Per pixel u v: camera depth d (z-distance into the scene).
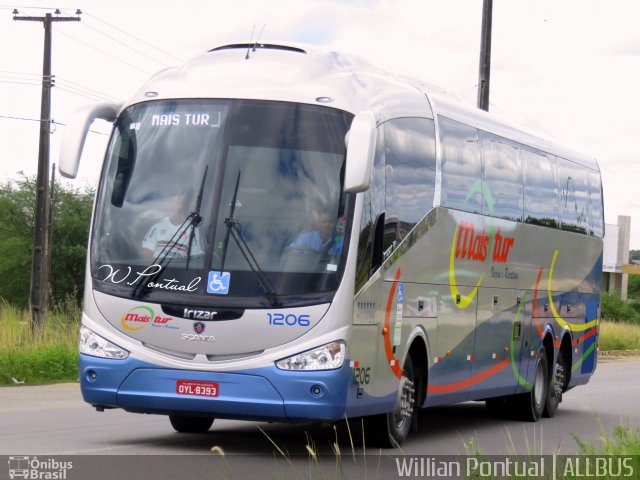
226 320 12.70
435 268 15.96
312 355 12.60
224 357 12.73
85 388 13.16
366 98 13.95
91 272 13.31
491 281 18.47
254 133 13.22
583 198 23.66
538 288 20.95
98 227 13.45
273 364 12.61
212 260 12.86
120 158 13.60
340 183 13.03
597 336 25.11
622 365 42.81
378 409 14.05
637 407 24.52
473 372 17.77
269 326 12.64
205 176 13.16
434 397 16.20
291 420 12.73
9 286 63.59
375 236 13.68
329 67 14.03
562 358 22.73
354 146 12.49
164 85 13.84
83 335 13.23
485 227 18.06
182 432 15.91
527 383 20.52
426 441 16.39
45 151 45.62
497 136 18.80
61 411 18.72
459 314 17.03
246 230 12.90
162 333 12.86
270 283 12.71
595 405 24.78
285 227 12.88
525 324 20.25
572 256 22.95
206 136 13.33
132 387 12.93
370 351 13.52
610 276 97.31
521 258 19.92
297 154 13.11
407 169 14.88
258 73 13.66
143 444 14.17
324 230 12.88
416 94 15.79
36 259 45.12
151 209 13.23
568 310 22.84
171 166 13.34
